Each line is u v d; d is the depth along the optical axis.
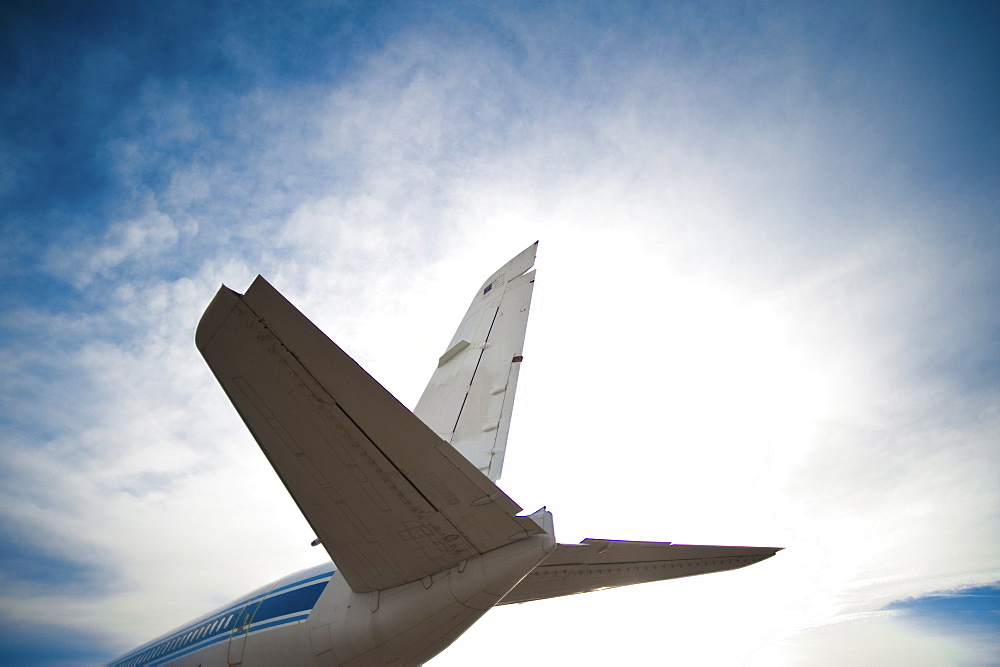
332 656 4.79
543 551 3.60
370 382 2.85
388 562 4.04
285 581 6.17
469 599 3.84
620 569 5.66
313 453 3.25
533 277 6.91
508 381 6.09
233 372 3.04
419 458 3.09
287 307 2.78
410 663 4.77
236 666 5.86
